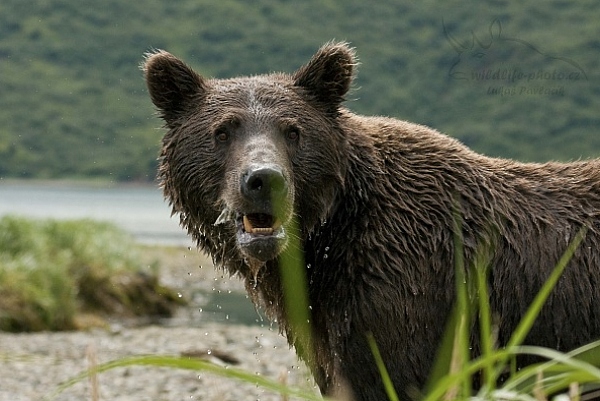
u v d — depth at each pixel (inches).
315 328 327.9
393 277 314.2
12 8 5994.1
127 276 1280.8
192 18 5462.6
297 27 5349.4
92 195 5349.4
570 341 323.3
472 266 320.8
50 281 1084.5
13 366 701.9
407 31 5014.8
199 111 342.3
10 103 5413.4
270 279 342.3
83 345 870.4
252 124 327.9
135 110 5182.1
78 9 5940.0
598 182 341.1
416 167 332.5
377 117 360.8
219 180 331.9
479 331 320.8
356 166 330.6
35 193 5147.6
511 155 4121.6
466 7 5022.1
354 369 315.3
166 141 352.5
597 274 324.5
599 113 4261.8
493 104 4468.5
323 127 335.0
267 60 5039.4
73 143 5344.5
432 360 318.3
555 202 336.8
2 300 1011.3
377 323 311.6
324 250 325.7
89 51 5728.3
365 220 322.7
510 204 332.8
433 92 4576.8
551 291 322.0
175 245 2202.3
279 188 301.1
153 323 1186.0
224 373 201.3
